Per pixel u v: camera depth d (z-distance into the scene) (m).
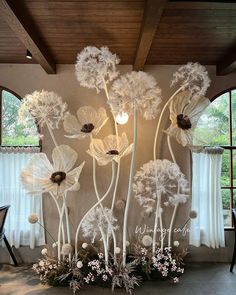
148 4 2.23
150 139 4.14
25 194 4.05
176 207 4.00
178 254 3.88
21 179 3.39
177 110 3.79
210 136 3.87
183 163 4.18
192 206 4.13
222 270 3.86
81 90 4.13
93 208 3.68
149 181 3.81
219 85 4.21
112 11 2.63
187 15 2.72
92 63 3.23
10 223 4.03
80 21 2.83
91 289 3.34
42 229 4.07
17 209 4.02
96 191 3.74
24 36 2.81
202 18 2.78
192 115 3.82
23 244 4.08
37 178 3.44
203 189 4.16
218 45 3.45
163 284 3.46
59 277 3.38
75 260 3.54
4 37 3.24
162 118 4.16
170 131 3.79
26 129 3.94
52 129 4.09
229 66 3.73
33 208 4.04
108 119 4.11
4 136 4.19
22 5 2.52
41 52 3.28
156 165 3.66
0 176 4.03
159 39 3.28
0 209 3.43
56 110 3.67
